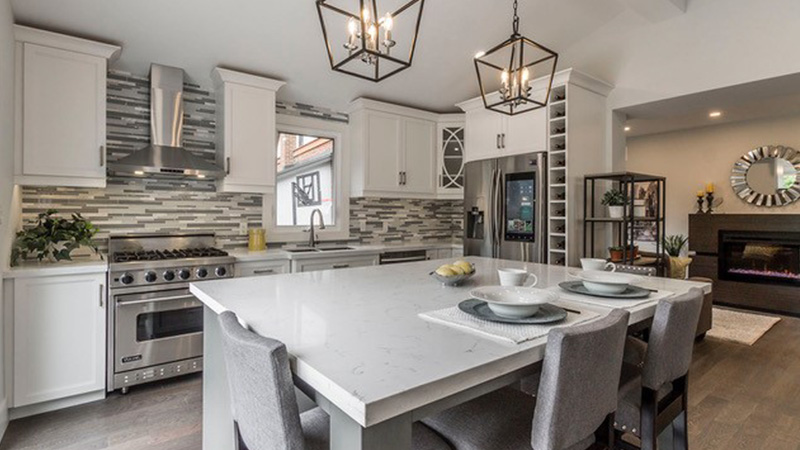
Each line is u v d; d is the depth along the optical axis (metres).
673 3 3.37
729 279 5.52
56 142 2.65
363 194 4.25
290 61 3.55
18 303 2.37
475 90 4.54
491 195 4.20
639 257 4.00
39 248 2.58
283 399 0.92
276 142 4.01
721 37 3.32
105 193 3.14
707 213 5.82
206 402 1.84
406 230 5.01
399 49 3.69
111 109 3.15
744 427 2.35
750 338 3.91
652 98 3.71
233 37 3.17
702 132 6.14
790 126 5.39
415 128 4.62
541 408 1.03
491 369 0.97
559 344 0.99
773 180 5.52
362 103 4.22
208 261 3.02
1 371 2.24
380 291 1.77
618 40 3.91
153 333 2.81
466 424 1.24
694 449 2.13
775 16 3.07
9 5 2.39
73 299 2.53
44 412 2.47
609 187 4.07
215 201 3.64
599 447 1.23
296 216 4.18
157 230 3.36
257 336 1.00
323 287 1.85
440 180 4.79
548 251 3.81
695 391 2.81
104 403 2.59
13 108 2.49
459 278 1.85
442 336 1.15
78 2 2.62
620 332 1.15
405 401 0.81
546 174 3.80
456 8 3.37
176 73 3.27
